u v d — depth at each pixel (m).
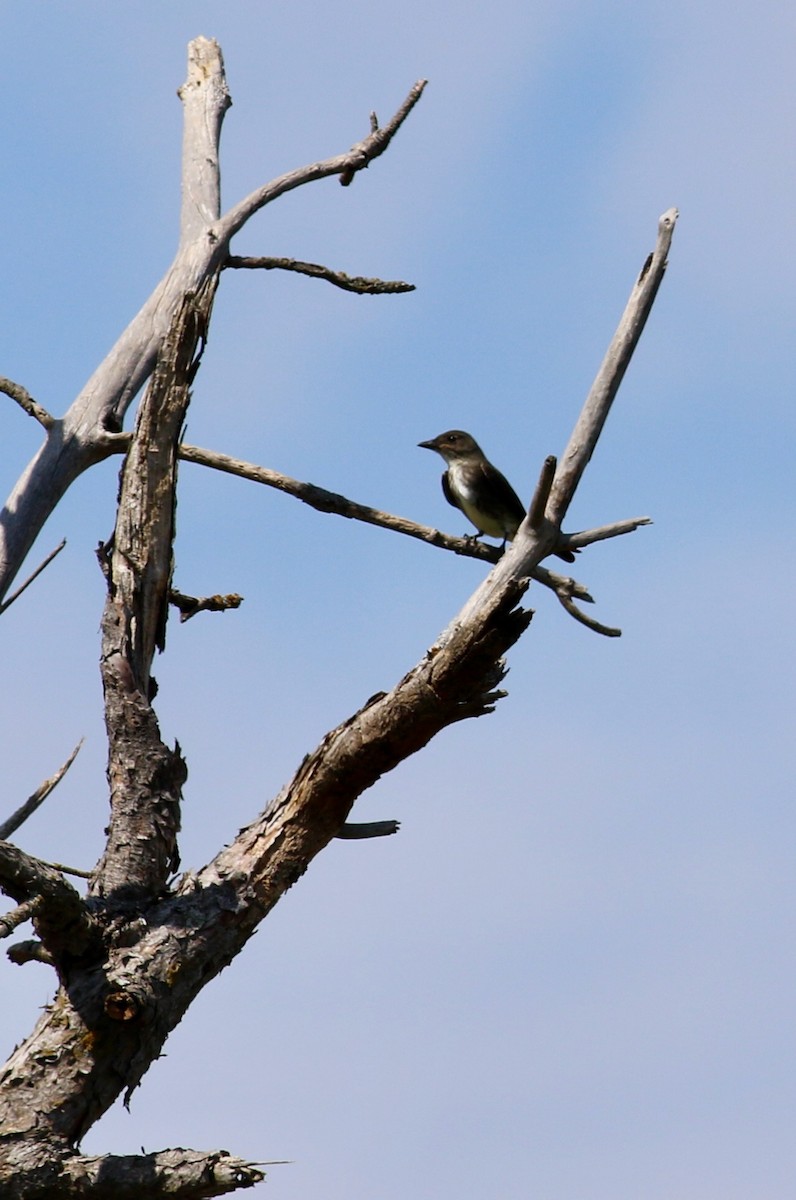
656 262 12.76
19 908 8.98
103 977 9.73
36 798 11.94
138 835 10.50
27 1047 9.64
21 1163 8.93
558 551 13.16
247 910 10.34
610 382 12.62
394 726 10.10
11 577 14.25
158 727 10.92
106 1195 8.79
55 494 14.62
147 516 11.38
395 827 10.98
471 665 9.77
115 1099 9.61
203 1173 8.68
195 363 11.52
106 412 15.01
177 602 13.08
